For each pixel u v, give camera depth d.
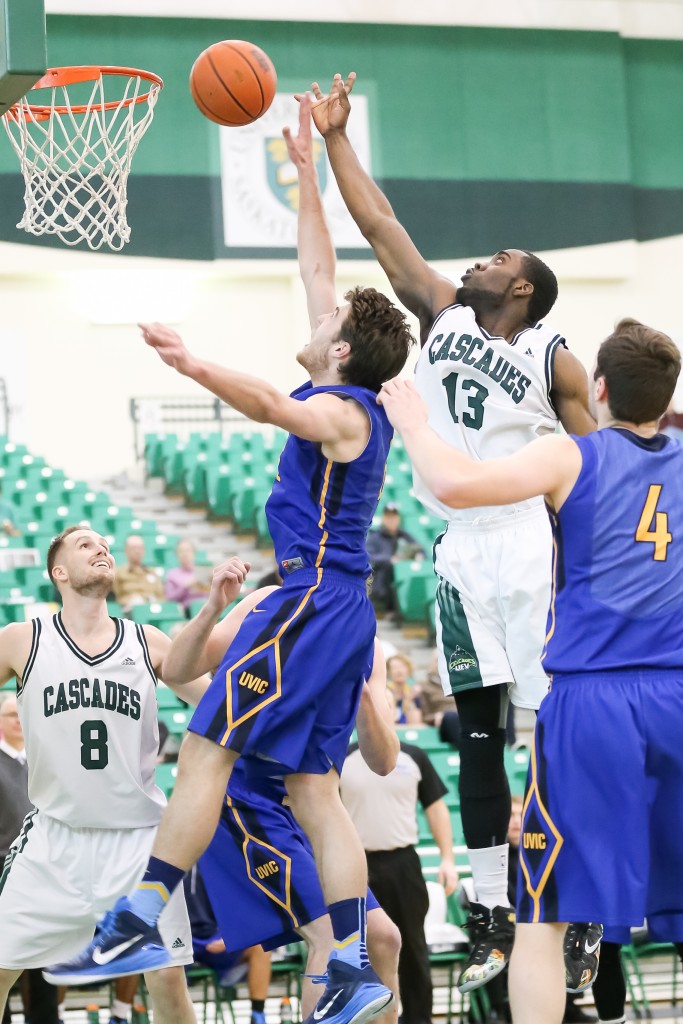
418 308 5.05
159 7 19.73
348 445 4.00
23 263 19.25
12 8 4.99
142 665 5.58
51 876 5.42
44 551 15.87
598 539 3.74
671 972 9.48
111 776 5.45
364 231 5.07
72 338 19.64
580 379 4.74
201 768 3.82
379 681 5.12
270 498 4.15
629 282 21.20
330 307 4.90
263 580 10.50
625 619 3.72
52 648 5.50
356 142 20.28
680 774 3.67
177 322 20.00
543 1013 3.59
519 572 4.63
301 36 20.27
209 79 4.99
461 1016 7.92
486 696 4.75
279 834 5.07
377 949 4.94
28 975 6.96
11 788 7.14
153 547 16.14
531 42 21.05
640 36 21.67
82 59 19.50
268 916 5.14
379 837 7.29
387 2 20.52
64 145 13.66
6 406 19.31
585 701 3.68
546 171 20.89
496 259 4.89
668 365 3.88
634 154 21.47
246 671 3.86
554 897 3.61
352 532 4.07
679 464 3.86
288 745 3.89
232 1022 7.75
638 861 3.58
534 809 3.70
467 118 20.70
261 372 20.19
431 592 14.52
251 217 19.92
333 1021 3.86
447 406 4.82
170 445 18.78
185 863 3.79
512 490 3.61
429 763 7.87
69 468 19.45
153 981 5.20
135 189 19.61
